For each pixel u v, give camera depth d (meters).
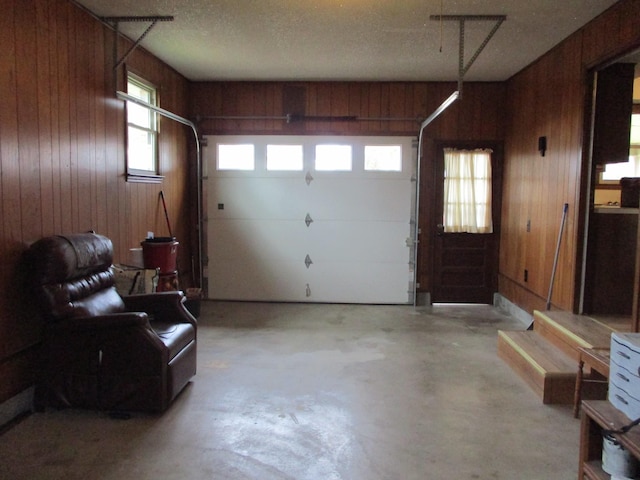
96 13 3.72
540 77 4.84
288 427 2.78
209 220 6.18
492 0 3.43
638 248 2.91
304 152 6.06
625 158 3.95
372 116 6.00
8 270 2.77
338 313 5.63
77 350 2.85
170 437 2.64
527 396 3.24
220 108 6.09
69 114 3.40
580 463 2.10
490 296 6.15
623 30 3.36
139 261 4.44
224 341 4.43
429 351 4.20
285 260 6.18
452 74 5.61
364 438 2.66
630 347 1.93
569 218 4.12
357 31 4.14
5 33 2.73
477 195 6.06
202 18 3.86
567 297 4.13
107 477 2.26
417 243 6.06
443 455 2.49
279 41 4.43
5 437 2.62
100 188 3.86
